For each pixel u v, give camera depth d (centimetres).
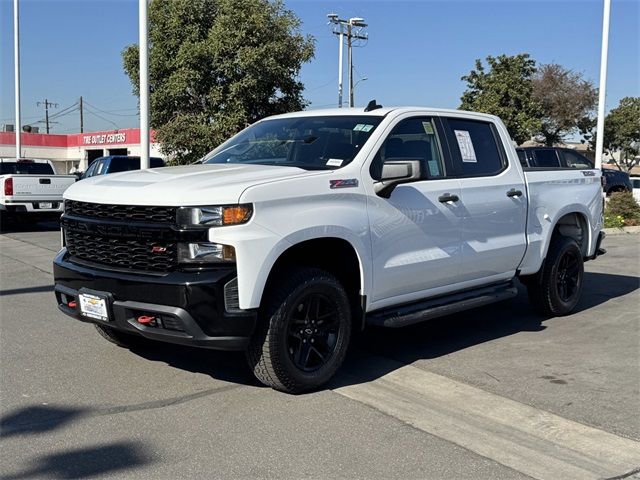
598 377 531
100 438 407
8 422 430
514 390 499
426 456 388
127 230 456
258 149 574
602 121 1712
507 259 638
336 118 577
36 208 1551
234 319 434
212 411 450
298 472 366
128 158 1764
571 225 770
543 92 3856
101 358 566
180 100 1709
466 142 615
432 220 553
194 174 488
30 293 841
